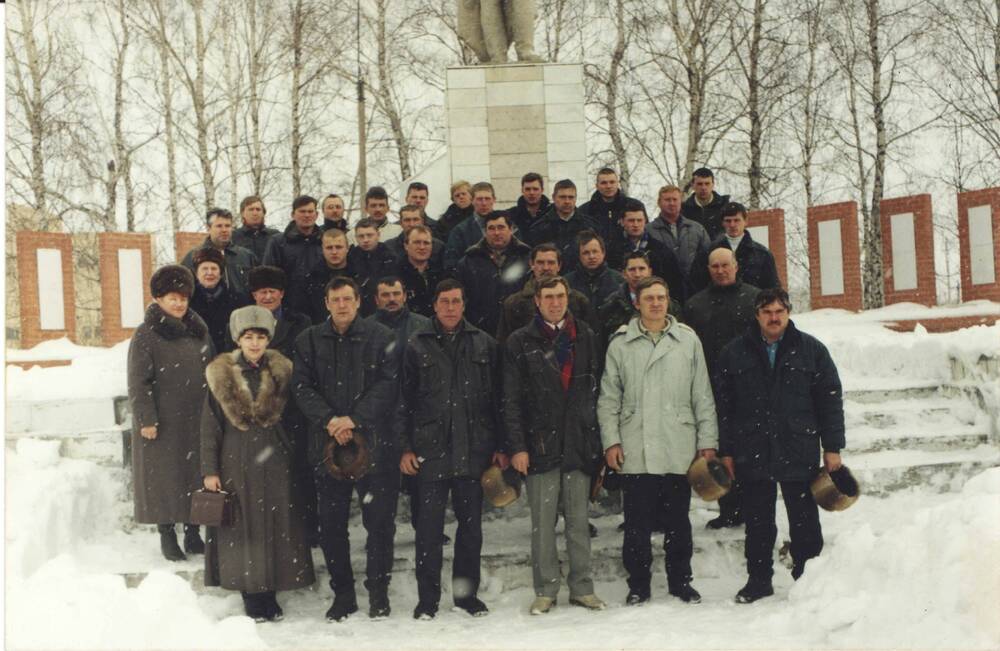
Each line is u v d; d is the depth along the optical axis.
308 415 6.89
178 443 7.34
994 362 8.94
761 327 6.78
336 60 21.50
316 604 7.18
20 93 20.11
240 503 6.78
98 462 8.11
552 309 6.80
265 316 6.97
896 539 5.66
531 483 6.87
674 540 6.86
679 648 5.53
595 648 5.66
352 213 22.31
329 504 6.86
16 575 6.59
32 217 19.75
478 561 6.88
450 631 6.35
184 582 6.03
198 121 20.44
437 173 14.25
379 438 6.88
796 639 5.52
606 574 7.38
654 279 6.92
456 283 7.00
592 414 6.88
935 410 9.08
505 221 8.16
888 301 12.91
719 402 6.82
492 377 7.00
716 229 9.59
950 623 5.09
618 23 20.98
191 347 7.47
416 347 6.95
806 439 6.66
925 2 19.81
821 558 6.10
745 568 7.39
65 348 11.61
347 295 6.98
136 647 5.47
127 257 12.53
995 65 20.11
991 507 5.39
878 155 19.67
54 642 5.44
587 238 7.74
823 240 13.04
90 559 7.39
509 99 11.83
